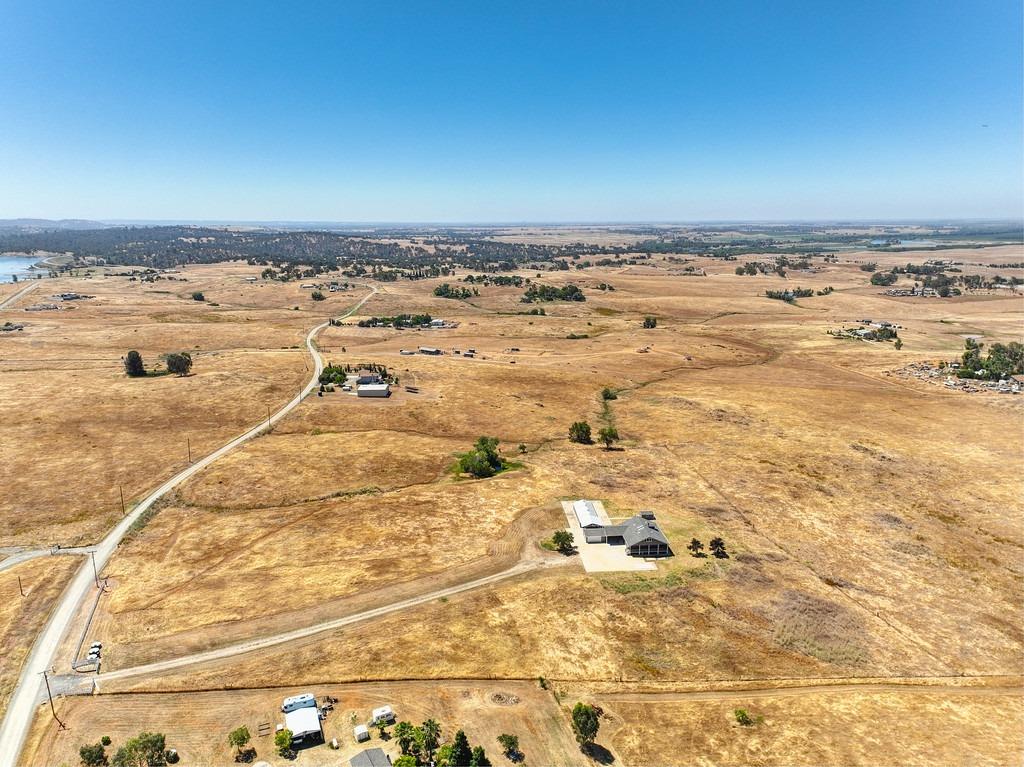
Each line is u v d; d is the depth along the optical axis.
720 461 103.44
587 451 108.19
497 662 54.91
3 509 80.88
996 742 47.09
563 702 50.66
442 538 76.50
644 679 53.62
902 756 45.44
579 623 60.59
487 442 104.31
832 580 69.62
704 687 52.94
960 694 52.97
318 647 56.25
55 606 61.38
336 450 105.44
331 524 79.75
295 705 48.12
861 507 87.38
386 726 47.59
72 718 47.75
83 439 105.38
